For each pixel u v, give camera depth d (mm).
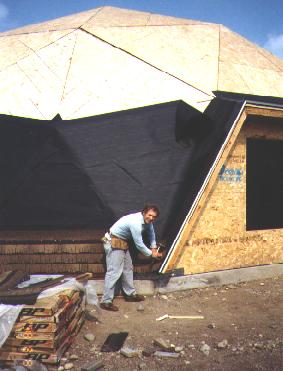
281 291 6355
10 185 6109
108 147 6477
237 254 6945
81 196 6094
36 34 10664
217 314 5348
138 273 6020
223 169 6762
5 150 6344
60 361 3938
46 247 5906
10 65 9117
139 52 9477
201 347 4277
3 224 5918
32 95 7969
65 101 7832
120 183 6188
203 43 11016
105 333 4688
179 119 6746
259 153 7559
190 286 6395
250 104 6660
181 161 6453
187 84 8555
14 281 4473
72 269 5914
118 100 7859
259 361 4000
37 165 6273
